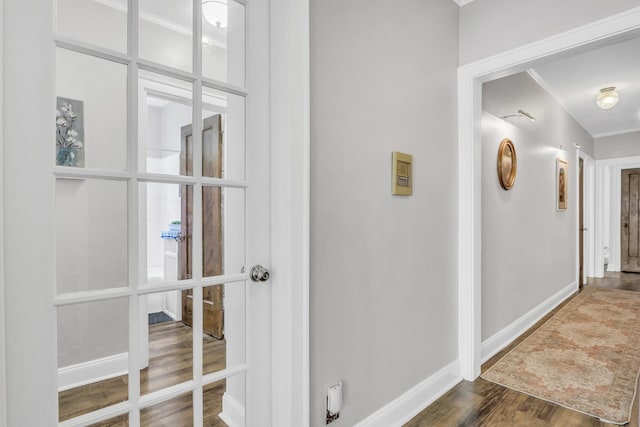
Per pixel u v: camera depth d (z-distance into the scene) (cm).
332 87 143
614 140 580
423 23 197
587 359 257
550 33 189
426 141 198
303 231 129
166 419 110
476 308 226
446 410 191
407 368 186
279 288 129
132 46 101
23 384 84
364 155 158
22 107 84
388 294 173
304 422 130
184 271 113
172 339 111
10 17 82
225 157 123
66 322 92
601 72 342
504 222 291
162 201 109
